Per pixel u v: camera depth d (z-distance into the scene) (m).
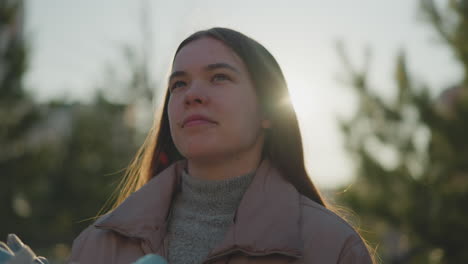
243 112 1.36
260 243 1.22
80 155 10.67
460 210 4.86
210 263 1.24
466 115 4.72
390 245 5.68
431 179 5.06
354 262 1.26
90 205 10.50
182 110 1.34
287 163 1.49
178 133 1.35
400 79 5.28
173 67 1.41
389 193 5.33
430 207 5.09
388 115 5.41
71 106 11.05
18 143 8.95
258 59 1.42
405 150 5.27
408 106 5.19
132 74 10.13
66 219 10.45
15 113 8.83
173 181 1.48
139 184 1.73
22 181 9.07
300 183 1.51
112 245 1.40
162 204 1.42
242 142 1.35
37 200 9.88
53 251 10.37
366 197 5.49
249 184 1.39
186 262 1.32
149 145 1.70
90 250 1.42
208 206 1.39
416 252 5.29
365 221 5.53
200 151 1.32
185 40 1.45
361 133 5.66
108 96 10.48
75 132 10.66
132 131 10.88
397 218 5.12
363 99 5.62
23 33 8.66
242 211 1.29
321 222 1.31
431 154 5.09
